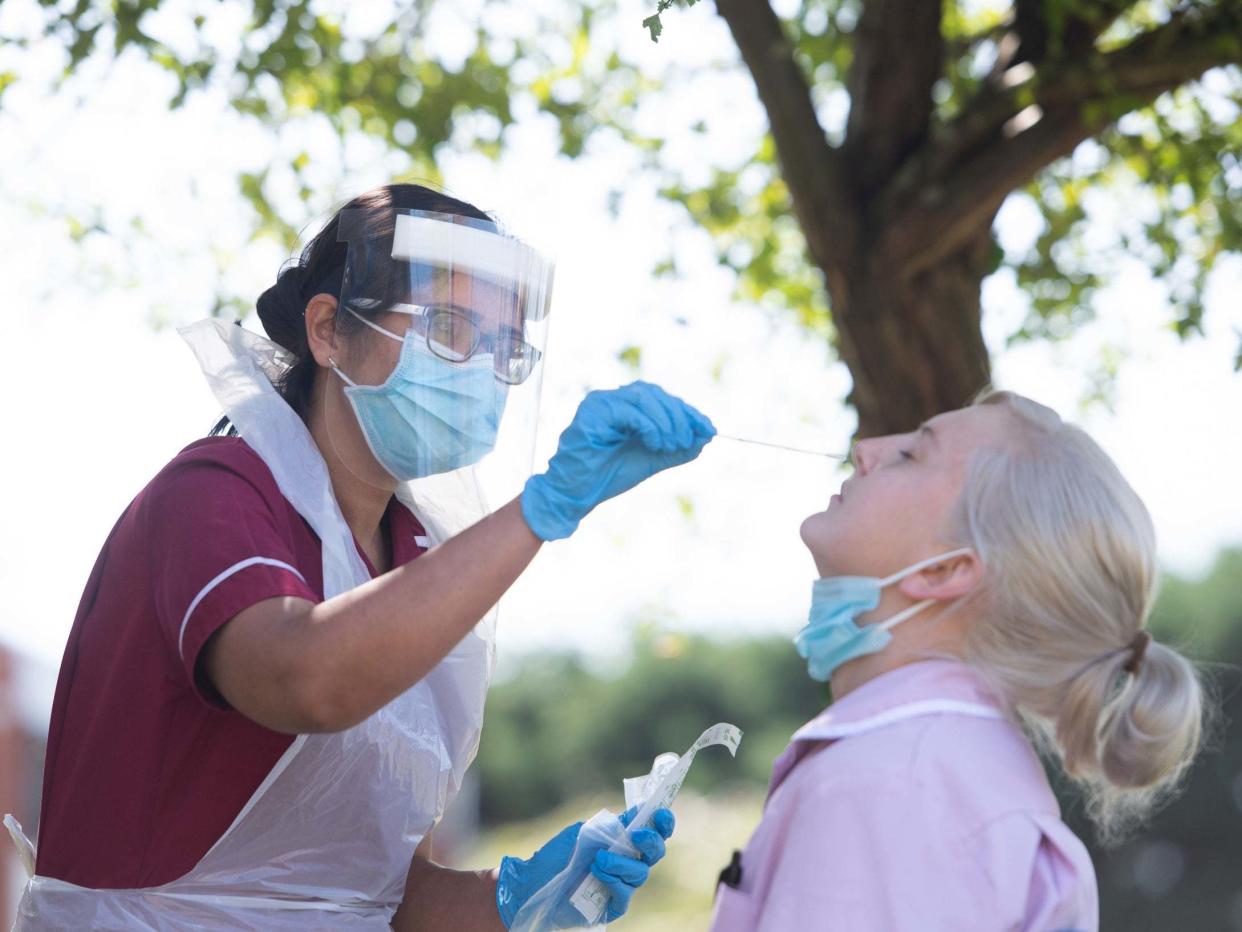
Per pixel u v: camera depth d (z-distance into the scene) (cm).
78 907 561
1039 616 510
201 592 508
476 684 642
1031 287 1395
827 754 500
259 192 1336
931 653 523
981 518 516
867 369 1109
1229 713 4256
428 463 575
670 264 1426
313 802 572
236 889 573
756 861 510
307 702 481
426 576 488
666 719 5894
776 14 1109
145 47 1143
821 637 537
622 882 593
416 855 668
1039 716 530
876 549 529
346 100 1320
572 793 5894
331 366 588
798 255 1540
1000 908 463
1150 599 527
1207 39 1013
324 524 564
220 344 591
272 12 1198
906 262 1083
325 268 596
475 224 582
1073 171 1370
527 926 605
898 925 461
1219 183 1206
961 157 1086
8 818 648
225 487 543
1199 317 1245
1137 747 516
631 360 1348
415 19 1319
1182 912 4050
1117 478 527
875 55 1126
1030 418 539
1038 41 1120
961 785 479
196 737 552
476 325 576
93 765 561
